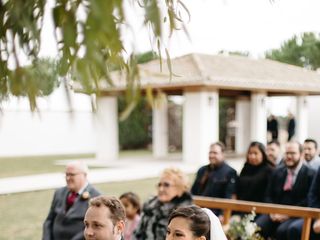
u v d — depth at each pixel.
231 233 5.28
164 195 4.80
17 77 0.84
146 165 19.38
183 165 18.88
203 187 7.20
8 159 23.09
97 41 0.79
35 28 0.89
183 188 4.85
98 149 22.52
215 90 19.44
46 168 18.39
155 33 0.83
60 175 15.86
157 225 4.76
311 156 7.82
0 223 8.93
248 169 7.03
